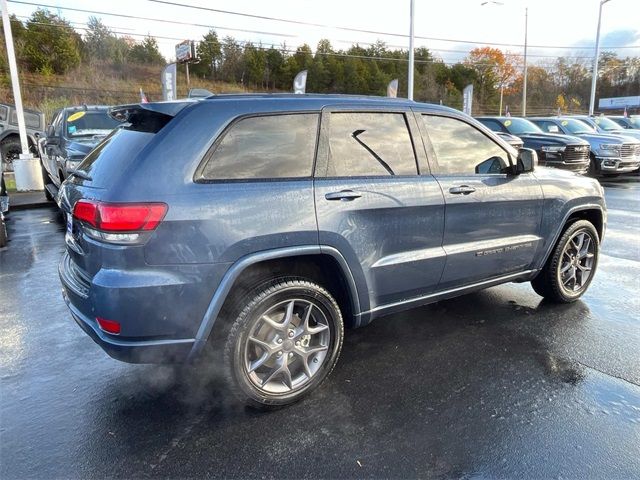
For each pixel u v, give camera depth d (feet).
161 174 8.25
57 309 14.98
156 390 10.40
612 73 249.55
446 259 11.51
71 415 9.50
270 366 9.55
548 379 10.64
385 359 11.66
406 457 8.21
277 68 212.23
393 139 10.87
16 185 38.88
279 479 7.75
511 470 7.88
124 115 9.93
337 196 9.60
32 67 155.02
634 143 46.29
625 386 10.32
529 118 52.65
